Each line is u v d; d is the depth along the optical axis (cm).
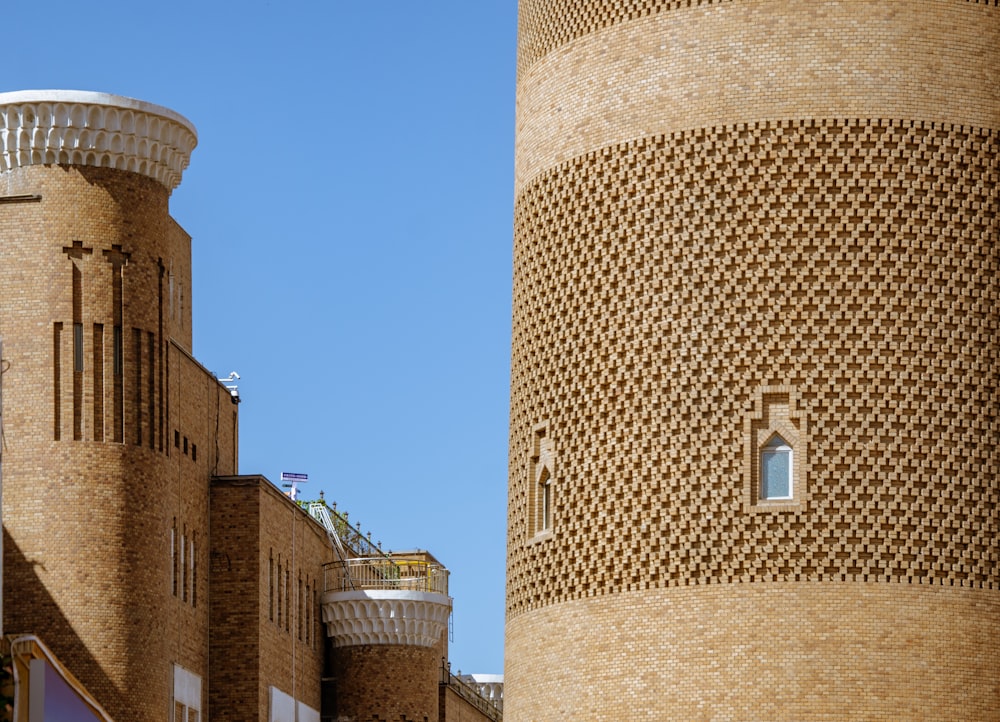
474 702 10250
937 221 4831
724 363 4831
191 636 6988
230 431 7638
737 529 4738
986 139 4872
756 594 4694
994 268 4841
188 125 6756
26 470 6425
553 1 5269
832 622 4647
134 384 6562
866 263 4803
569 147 5141
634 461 4888
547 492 5106
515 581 5159
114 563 6412
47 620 6334
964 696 4631
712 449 4803
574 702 4878
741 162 4884
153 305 6650
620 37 5075
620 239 5000
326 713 8238
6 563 6378
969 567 4697
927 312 4797
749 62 4906
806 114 4856
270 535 7450
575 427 5016
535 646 5025
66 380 6481
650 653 4766
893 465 4722
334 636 8262
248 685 7181
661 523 4819
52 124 6519
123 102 6550
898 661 4625
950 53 4881
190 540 7031
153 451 6581
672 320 4897
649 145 4984
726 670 4678
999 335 4822
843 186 4825
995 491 4750
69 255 6531
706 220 4897
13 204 6544
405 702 8206
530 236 5253
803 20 4888
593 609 4884
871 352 4772
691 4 4978
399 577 9319
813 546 4688
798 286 4812
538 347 5166
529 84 5334
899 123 4841
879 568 4672
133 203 6619
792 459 4759
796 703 4622
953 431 4756
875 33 4866
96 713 5544
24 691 4869
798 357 4788
